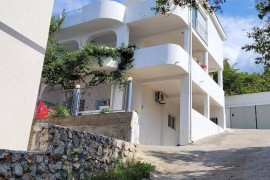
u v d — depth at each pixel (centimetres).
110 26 1602
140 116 1555
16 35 627
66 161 530
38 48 677
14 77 614
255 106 2242
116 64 1459
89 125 961
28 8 662
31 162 449
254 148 1023
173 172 736
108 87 1447
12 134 600
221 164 802
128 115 904
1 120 582
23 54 639
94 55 1444
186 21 1522
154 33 1650
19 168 425
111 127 920
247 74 2778
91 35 1670
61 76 1465
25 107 632
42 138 499
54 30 1658
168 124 1830
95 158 621
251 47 853
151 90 1708
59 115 1061
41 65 681
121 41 1535
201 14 1797
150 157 858
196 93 1722
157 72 1476
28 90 643
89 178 582
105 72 1477
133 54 1466
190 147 1135
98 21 1568
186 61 1458
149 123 1636
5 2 611
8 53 606
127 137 877
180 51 1407
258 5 681
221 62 2139
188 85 1442
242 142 1220
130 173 647
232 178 651
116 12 1536
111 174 625
